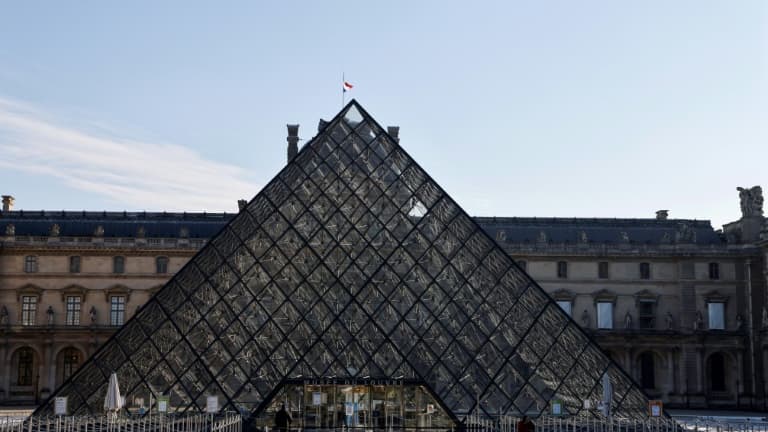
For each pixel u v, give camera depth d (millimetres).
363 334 74750
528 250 164625
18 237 161750
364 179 84312
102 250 162375
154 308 76562
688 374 161750
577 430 70938
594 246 165250
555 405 73188
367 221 81812
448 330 75750
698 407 160750
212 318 75875
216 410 70250
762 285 162875
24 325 159875
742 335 161625
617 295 164875
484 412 72312
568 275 165125
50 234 162625
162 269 163000
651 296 165000
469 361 74500
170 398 72250
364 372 73062
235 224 81062
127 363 74000
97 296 161875
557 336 76438
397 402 73938
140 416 71562
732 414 144750
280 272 78188
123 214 168500
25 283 161375
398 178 84562
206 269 78438
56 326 159375
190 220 168500
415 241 80875
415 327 75688
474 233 81562
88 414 71625
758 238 163375
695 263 164875
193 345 74562
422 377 73188
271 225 81125
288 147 153625
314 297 76750
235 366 73500
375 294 77438
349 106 88938
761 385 159625
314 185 83812
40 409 72562
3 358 159000
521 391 73625
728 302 164000
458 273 79125
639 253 165375
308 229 80938
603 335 162250
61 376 161750
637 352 163125
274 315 75812
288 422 70625
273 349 74188
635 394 74625
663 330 162375
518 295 78188
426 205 82875
